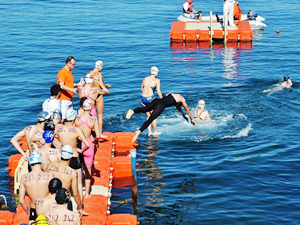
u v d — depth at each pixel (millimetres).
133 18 85250
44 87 46719
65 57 58781
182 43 66938
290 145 32344
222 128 35500
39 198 19234
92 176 26844
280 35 70750
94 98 28250
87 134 23688
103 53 60750
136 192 25672
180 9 94438
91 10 94312
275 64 54062
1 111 39844
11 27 77562
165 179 28094
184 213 24141
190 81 48062
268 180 27609
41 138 22125
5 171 29203
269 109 39000
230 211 24203
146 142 33688
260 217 23578
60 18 85562
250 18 75750
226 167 29391
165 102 27906
